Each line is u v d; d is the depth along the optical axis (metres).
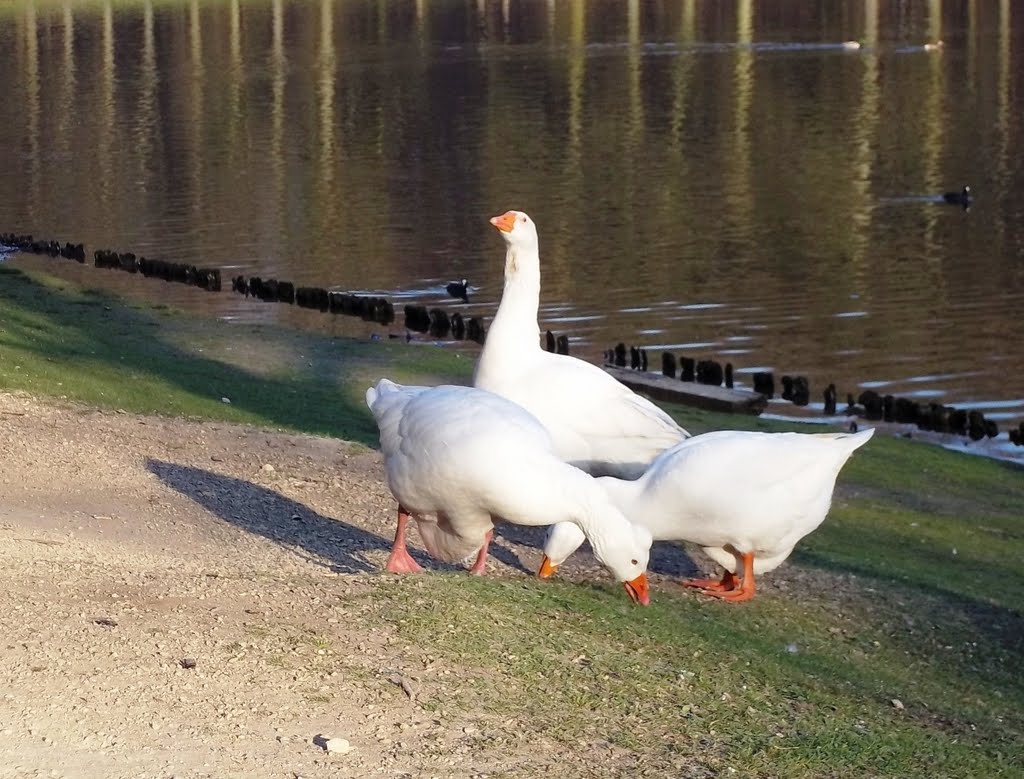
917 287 24.77
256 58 68.31
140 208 33.62
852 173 36.88
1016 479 14.80
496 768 5.63
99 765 5.23
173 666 6.19
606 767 5.85
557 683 6.75
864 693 7.84
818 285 24.98
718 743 6.38
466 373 18.41
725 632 8.46
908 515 13.08
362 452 13.73
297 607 7.23
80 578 7.48
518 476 7.51
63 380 15.23
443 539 8.34
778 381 19.20
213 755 5.40
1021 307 23.20
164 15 89.69
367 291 25.14
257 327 21.06
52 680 5.92
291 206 33.53
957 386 19.03
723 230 30.00
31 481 10.92
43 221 32.09
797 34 75.19
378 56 68.81
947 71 57.88
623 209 32.47
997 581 10.98
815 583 10.33
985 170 37.00
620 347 19.92
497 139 43.44
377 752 5.61
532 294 10.03
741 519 8.70
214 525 10.28
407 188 35.62
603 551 7.62
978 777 6.67
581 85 55.91
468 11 94.25
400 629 7.05
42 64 65.62
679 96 52.22
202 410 15.05
